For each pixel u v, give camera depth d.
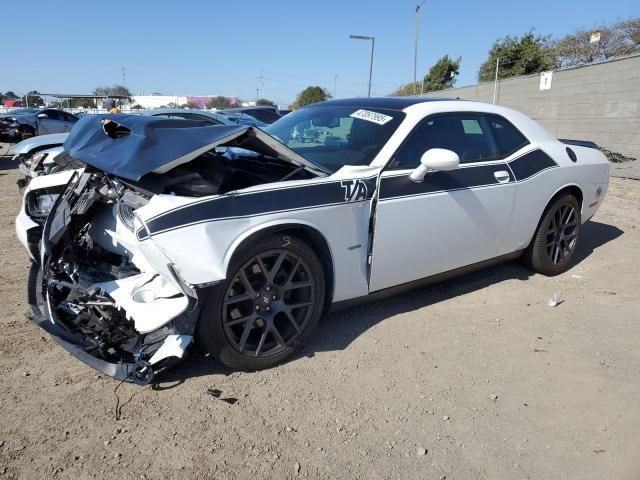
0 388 2.81
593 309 4.20
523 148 4.37
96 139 3.20
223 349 2.85
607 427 2.72
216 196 2.69
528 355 3.43
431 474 2.34
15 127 15.87
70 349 2.85
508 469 2.40
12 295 4.02
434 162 3.24
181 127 3.14
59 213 3.10
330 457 2.41
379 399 2.87
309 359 3.23
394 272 3.53
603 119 12.65
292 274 3.01
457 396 2.94
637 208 8.31
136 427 2.54
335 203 3.08
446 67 41.34
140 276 3.00
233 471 2.29
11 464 2.26
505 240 4.29
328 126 3.91
